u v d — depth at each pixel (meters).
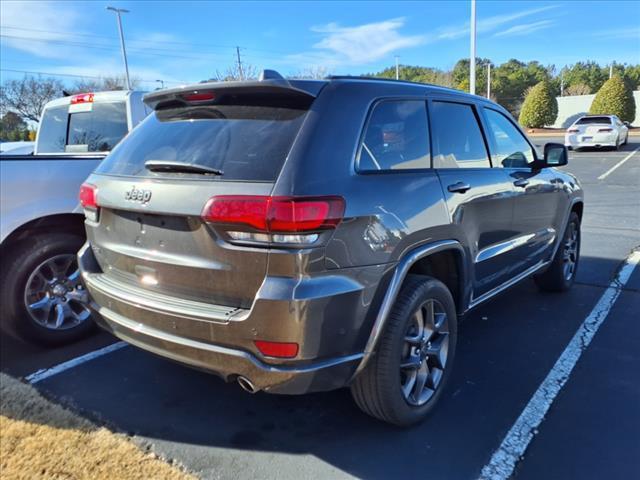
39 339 3.74
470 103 3.53
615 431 2.81
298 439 2.77
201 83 2.57
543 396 3.18
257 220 2.10
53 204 3.60
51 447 2.65
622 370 3.50
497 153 3.73
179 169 2.39
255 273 2.15
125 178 2.62
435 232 2.77
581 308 4.69
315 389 2.29
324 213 2.15
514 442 2.73
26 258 3.59
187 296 2.41
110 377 3.45
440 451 2.66
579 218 5.28
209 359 2.30
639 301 4.85
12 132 46.16
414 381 2.84
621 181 13.36
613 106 35.00
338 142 2.36
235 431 2.85
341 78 2.61
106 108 4.82
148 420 2.94
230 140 2.41
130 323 2.58
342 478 2.47
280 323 2.11
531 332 4.16
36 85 46.91
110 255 2.79
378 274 2.39
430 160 2.96
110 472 2.47
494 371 3.51
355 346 2.36
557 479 2.45
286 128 2.34
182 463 2.56
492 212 3.43
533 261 4.32
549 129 40.81
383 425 2.90
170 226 2.39
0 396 3.15
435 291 2.81
